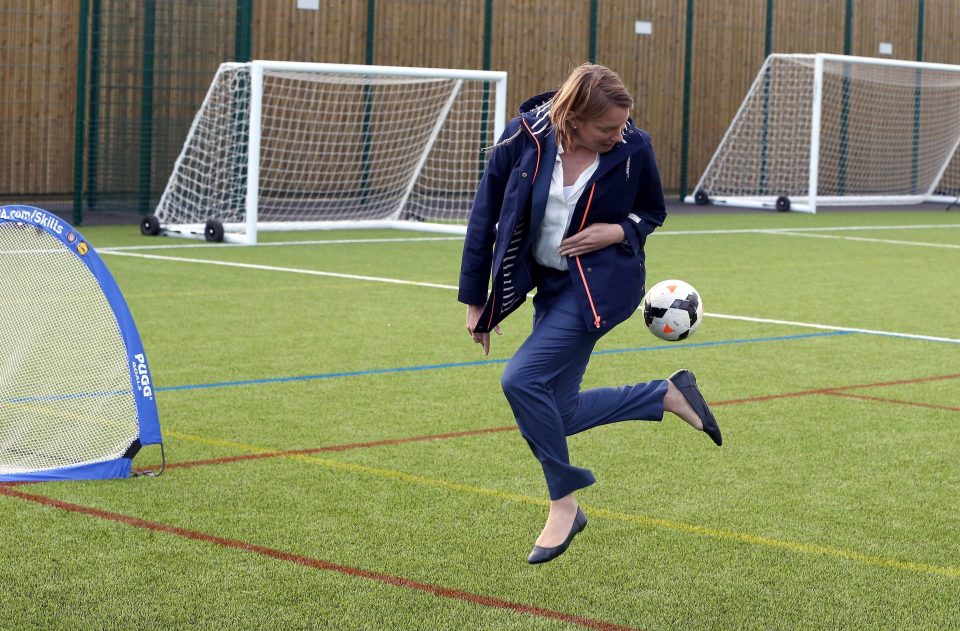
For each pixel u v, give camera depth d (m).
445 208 19.53
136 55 17.36
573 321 4.15
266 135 19.34
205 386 7.20
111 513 4.81
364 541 4.56
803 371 8.07
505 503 5.08
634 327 9.67
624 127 4.14
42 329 5.54
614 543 4.61
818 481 5.50
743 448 6.06
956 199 26.62
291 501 5.04
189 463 5.57
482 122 20.72
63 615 3.79
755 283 12.62
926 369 8.23
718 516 4.96
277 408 6.70
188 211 16.88
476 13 21.42
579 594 4.08
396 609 3.90
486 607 3.94
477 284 4.27
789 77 25.02
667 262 14.37
